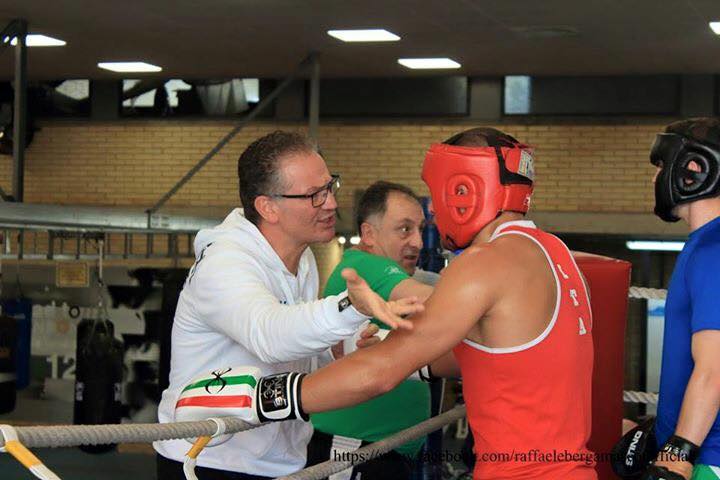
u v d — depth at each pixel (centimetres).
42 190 1192
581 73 1062
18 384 992
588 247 1103
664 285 1081
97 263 984
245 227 221
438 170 194
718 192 221
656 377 1073
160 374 930
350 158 1130
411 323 171
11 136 1173
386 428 291
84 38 912
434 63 1019
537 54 955
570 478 177
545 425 177
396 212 310
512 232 187
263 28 851
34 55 1009
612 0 729
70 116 1184
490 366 179
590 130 1079
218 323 204
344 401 172
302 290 235
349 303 172
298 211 218
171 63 1043
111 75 1137
